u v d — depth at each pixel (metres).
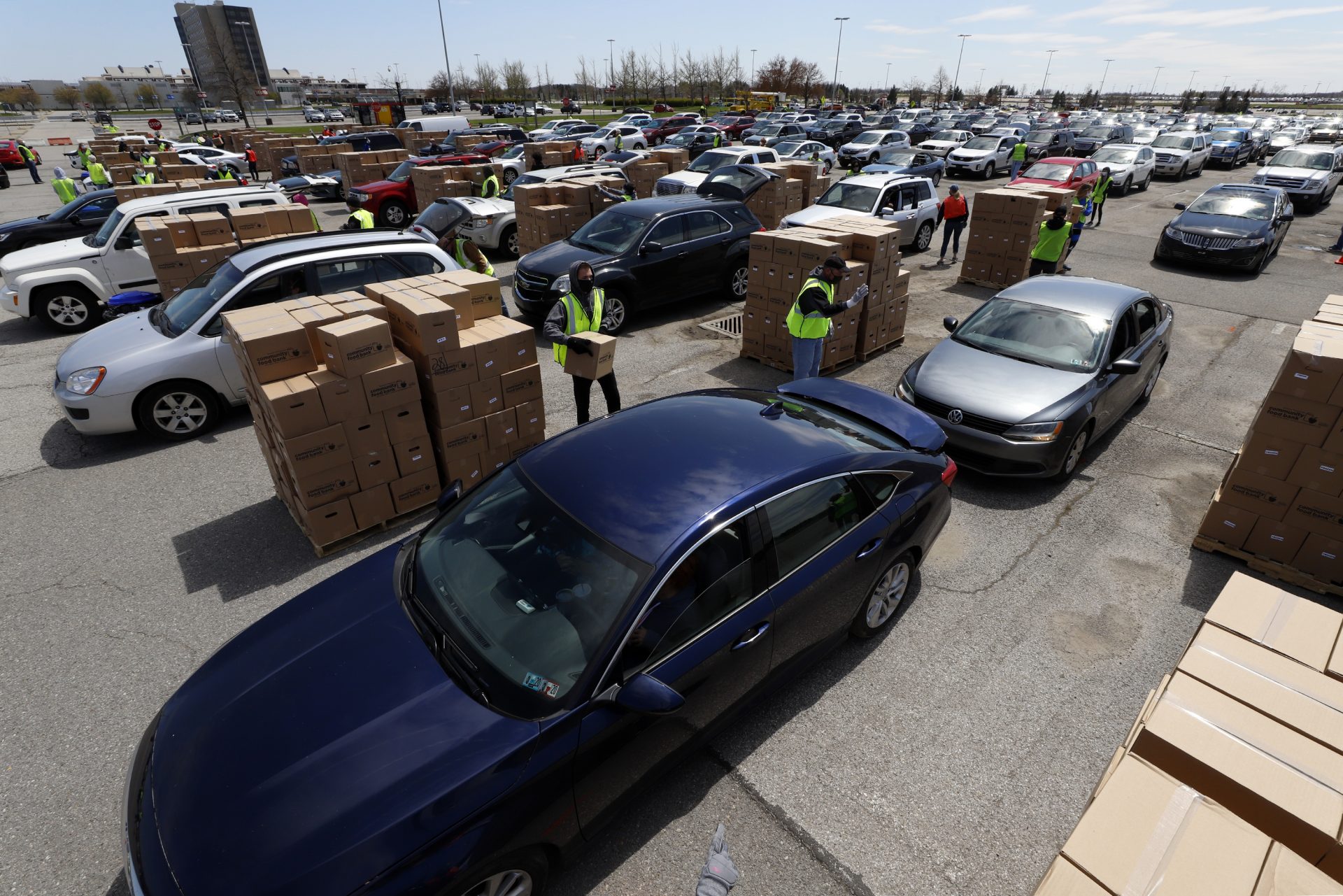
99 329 7.11
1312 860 2.02
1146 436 6.99
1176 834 1.90
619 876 2.96
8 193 24.20
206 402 6.91
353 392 4.80
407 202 17.80
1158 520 5.60
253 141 30.88
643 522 3.03
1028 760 3.50
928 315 10.78
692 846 3.09
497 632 2.89
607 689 2.74
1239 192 14.11
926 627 4.43
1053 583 4.85
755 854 3.05
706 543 3.03
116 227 10.13
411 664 2.87
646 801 3.29
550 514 3.18
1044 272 11.55
